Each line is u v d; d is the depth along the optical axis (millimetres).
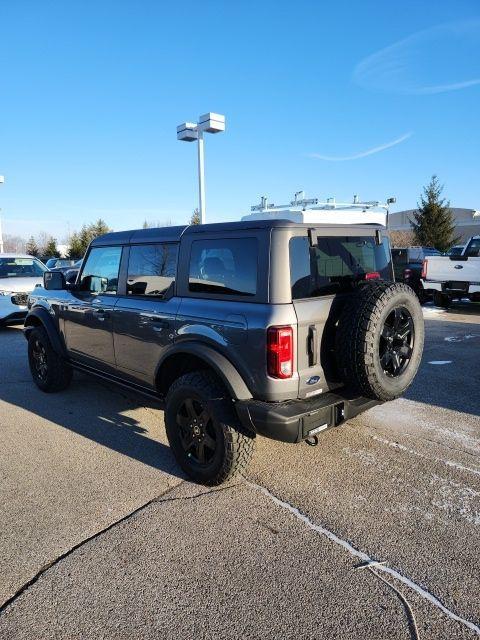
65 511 3188
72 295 5035
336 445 4145
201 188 14914
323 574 2557
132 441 4324
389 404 5227
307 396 3191
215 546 2801
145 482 3568
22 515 3150
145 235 4090
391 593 2414
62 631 2207
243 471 3391
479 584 2471
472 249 12680
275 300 3002
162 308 3734
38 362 5820
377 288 3217
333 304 3268
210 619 2264
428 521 3014
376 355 3102
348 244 3586
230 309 3209
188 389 3393
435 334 9359
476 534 2877
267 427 3006
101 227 49469
